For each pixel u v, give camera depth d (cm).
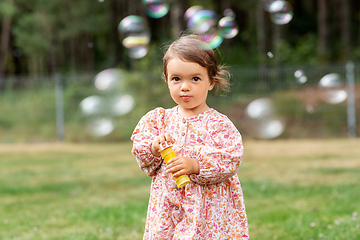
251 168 600
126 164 666
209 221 185
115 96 987
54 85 1020
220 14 1792
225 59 1339
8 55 2177
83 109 962
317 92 952
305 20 1908
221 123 192
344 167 586
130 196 448
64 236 301
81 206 405
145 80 999
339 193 426
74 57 2061
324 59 1368
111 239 295
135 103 986
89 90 1003
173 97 188
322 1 1396
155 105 992
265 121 929
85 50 2077
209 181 181
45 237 301
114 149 847
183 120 194
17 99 1020
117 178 554
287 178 521
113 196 450
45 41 1652
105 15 1716
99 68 2050
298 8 1923
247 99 963
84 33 1953
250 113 928
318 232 298
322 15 1398
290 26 1889
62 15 1648
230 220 190
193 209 182
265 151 770
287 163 635
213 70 191
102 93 995
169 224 186
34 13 1655
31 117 1011
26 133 1001
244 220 190
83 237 298
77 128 985
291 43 1830
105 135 965
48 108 1008
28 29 1655
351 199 398
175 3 1088
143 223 337
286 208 371
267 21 1568
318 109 950
